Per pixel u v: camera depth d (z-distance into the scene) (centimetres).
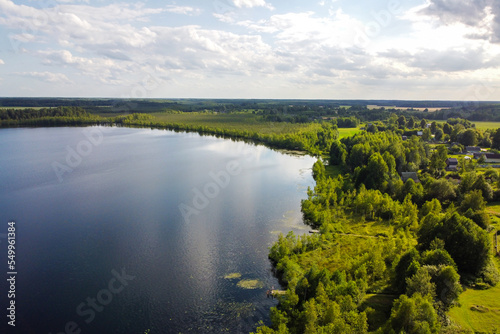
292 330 4916
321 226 8744
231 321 5616
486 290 5725
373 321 5016
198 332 5397
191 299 6197
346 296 4944
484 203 8881
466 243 6194
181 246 8231
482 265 6128
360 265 6209
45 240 8606
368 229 8812
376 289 5903
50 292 6506
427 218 7331
